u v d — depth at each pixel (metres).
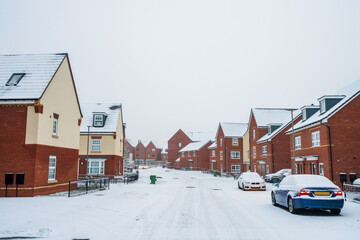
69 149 22.42
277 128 42.44
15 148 17.81
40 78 19.72
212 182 35.91
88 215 11.41
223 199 17.44
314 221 10.24
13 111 18.14
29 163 17.69
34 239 7.83
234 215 11.64
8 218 10.66
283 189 13.02
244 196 19.25
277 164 38.94
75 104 23.69
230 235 8.25
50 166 19.75
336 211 11.64
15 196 17.44
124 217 11.08
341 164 24.27
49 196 18.03
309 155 28.48
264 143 42.59
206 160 76.25
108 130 35.75
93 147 35.72
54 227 9.19
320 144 25.91
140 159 122.38
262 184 23.70
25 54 21.95
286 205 12.58
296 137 32.31
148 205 14.49
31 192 17.50
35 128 17.94
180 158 88.69
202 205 14.70
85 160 35.34
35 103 17.98
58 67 20.67
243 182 24.19
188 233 8.51
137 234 8.36
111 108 38.97
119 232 8.60
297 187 11.67
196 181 38.03
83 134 35.81
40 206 13.74
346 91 28.91
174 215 11.64
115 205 14.31
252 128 48.94
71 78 23.00
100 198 17.27
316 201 10.99
